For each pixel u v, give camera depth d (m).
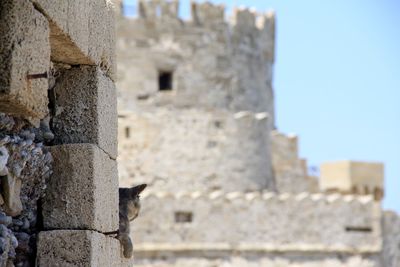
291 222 127.06
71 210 27.86
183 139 139.38
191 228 124.50
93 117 28.75
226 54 143.50
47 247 27.55
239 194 126.44
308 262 127.00
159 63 140.50
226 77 143.00
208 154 139.50
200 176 138.88
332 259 127.62
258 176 141.12
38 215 27.94
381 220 129.62
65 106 28.78
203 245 124.44
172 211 124.12
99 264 28.00
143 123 138.00
